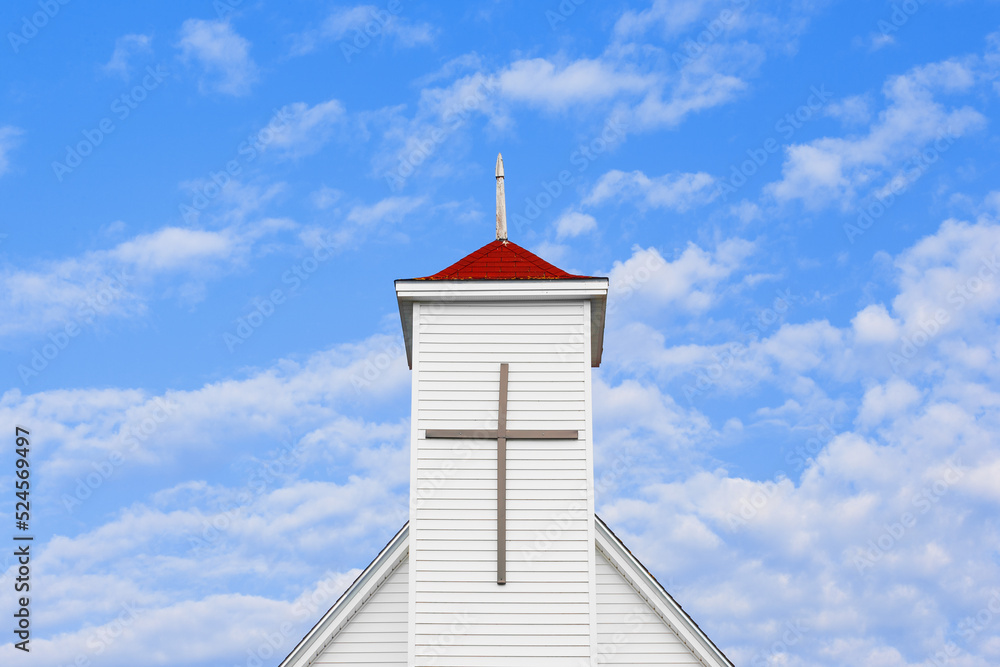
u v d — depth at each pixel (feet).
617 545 76.43
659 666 74.69
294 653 75.51
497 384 72.18
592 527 69.56
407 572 77.25
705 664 74.54
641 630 75.36
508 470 70.59
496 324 73.41
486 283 72.95
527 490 70.23
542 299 73.61
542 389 72.13
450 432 71.10
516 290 72.95
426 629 67.62
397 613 76.48
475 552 69.05
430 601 68.13
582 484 70.38
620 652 74.90
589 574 68.69
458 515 69.72
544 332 73.26
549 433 71.15
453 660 67.10
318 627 75.77
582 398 71.92
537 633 67.56
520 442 71.20
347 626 76.28
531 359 72.69
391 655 75.66
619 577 76.54
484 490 70.23
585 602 68.18
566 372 72.38
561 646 67.36
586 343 72.90
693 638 74.69
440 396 71.87
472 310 73.72
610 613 75.77
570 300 73.87
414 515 69.72
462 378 72.28
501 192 82.33
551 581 68.54
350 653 75.82
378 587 76.89
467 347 72.90
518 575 68.59
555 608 68.03
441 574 68.64
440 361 72.54
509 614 67.92
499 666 67.05
